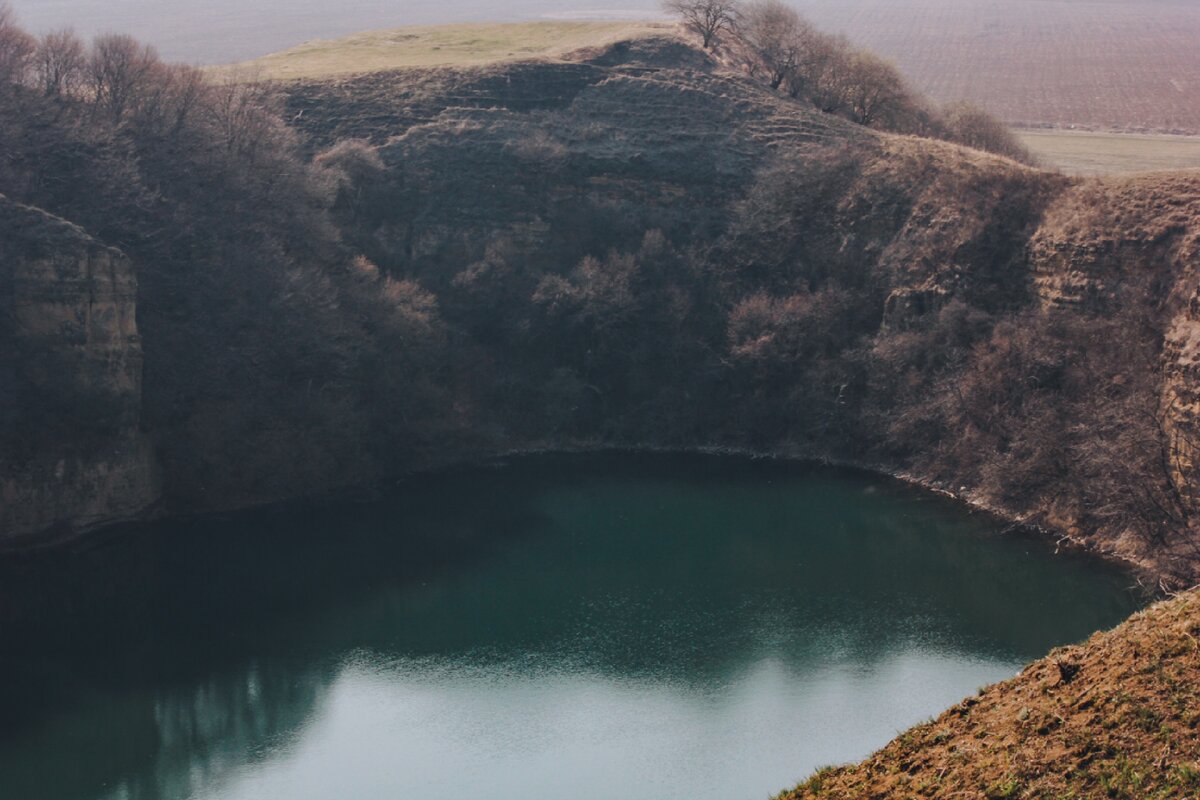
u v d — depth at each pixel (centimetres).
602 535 7262
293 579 6700
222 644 5962
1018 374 7538
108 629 6138
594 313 9031
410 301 8750
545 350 9138
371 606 6344
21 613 6312
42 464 6962
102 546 7062
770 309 8888
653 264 9312
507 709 5188
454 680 5491
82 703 5425
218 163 8556
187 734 5116
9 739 5128
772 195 9419
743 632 5872
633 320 9119
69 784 4775
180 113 8731
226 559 6962
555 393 8919
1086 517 6769
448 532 7344
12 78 8569
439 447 8488
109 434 7162
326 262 8688
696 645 5756
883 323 8550
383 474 8244
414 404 8431
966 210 8469
